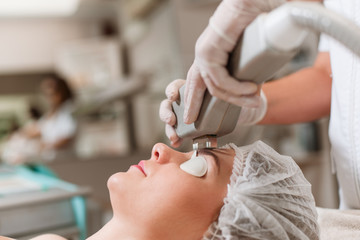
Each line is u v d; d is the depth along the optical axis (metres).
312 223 0.91
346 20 0.44
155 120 4.06
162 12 3.60
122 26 5.05
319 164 2.51
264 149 0.95
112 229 0.88
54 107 3.48
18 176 2.01
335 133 0.98
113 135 3.50
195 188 0.84
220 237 0.83
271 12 0.53
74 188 1.42
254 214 0.81
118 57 4.89
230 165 0.90
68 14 4.96
